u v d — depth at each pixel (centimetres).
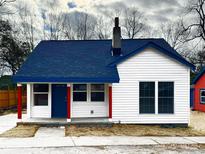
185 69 1677
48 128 1518
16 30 4031
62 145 1105
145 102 1666
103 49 1977
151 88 1669
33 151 1000
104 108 1780
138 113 1656
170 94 1672
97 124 1583
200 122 1853
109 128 1540
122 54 1852
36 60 1789
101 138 1262
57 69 1680
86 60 1808
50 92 1762
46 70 1662
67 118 1609
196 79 2661
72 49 1973
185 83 1677
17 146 1083
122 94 1655
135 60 1662
